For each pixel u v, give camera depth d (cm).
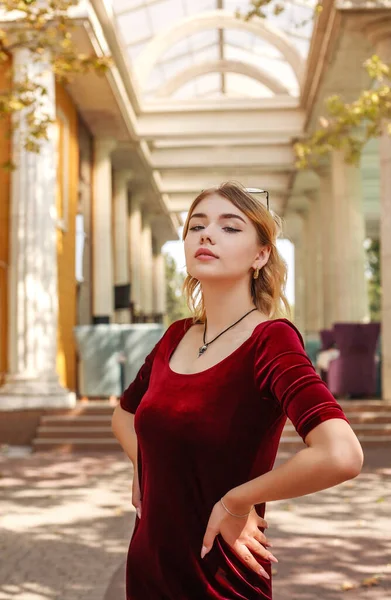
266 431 155
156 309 3544
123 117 1903
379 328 1487
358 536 598
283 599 427
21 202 1371
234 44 2202
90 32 1409
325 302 2359
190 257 167
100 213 2027
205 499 155
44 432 1229
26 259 1366
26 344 1348
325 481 133
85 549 562
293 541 582
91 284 1997
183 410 156
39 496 793
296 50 1958
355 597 430
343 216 1969
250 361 155
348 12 1335
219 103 2053
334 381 1512
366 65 1058
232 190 169
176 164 2377
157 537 158
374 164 2556
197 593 155
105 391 1383
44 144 1374
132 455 185
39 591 452
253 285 176
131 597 165
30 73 1362
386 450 1159
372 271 4028
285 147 2347
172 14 2000
